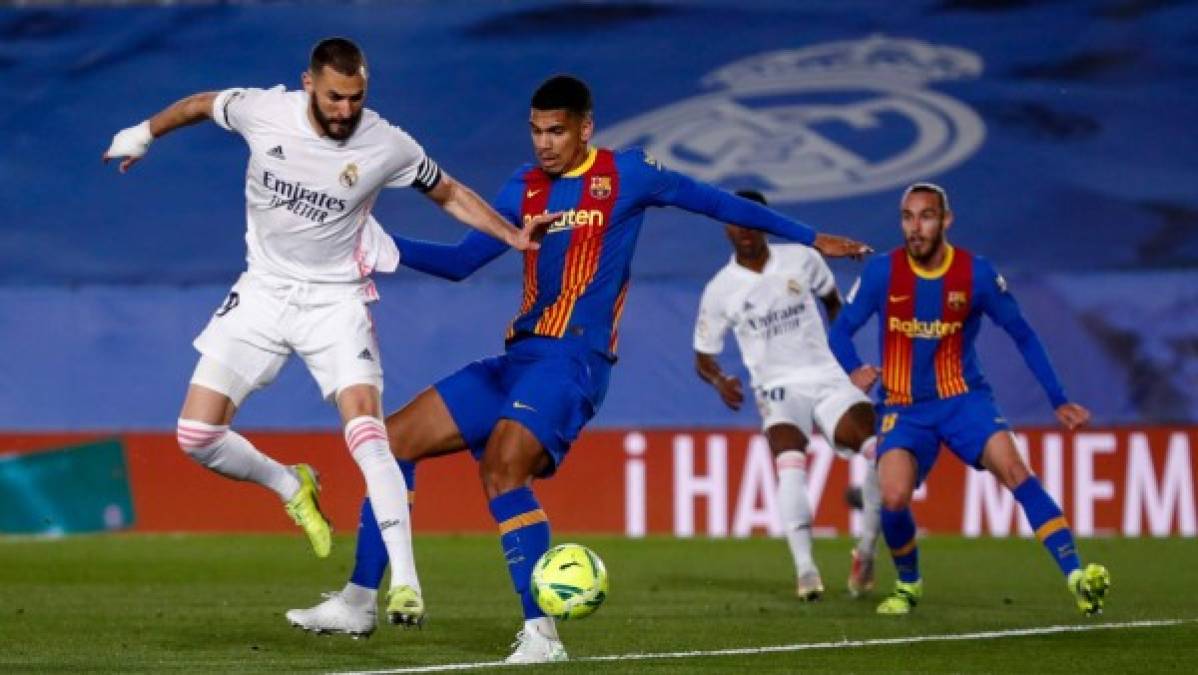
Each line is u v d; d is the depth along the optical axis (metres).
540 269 20.20
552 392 19.69
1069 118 53.12
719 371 31.25
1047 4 59.38
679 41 58.06
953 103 54.28
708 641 21.86
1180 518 39.00
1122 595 27.81
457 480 40.84
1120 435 39.19
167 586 29.81
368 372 19.67
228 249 48.56
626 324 41.00
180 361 42.44
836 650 20.89
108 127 54.25
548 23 59.38
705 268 45.72
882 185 49.91
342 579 31.16
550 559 18.97
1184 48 56.62
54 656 20.52
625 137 53.19
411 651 20.81
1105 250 46.88
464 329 41.75
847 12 59.50
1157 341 40.44
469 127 54.25
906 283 25.61
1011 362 40.50
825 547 37.28
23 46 57.97
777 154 51.69
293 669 19.20
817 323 30.27
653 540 38.91
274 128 19.12
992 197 49.34
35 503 40.72
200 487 41.09
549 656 19.53
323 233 19.55
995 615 25.17
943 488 39.91
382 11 60.12
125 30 58.84
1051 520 24.59
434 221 48.78
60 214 50.06
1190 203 48.75
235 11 59.91
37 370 42.44
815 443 39.84
